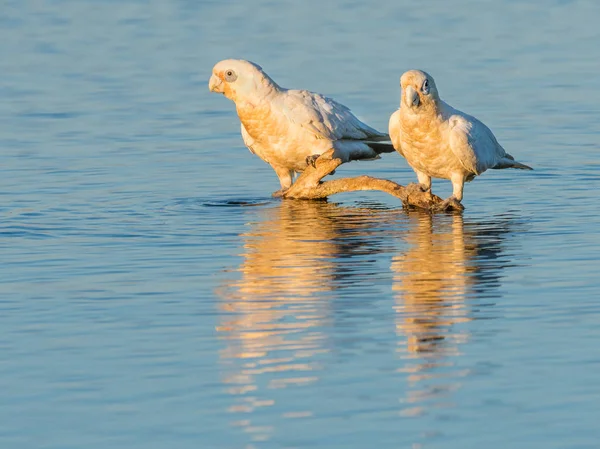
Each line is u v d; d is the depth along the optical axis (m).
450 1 48.81
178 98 31.14
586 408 10.40
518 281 14.47
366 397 10.71
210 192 21.06
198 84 33.19
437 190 21.23
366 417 10.29
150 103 30.47
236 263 15.73
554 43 39.16
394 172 22.88
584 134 25.72
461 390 10.84
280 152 20.69
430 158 19.09
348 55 37.19
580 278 14.51
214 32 42.50
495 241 16.83
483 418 10.23
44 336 12.57
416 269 15.21
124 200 20.27
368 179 20.11
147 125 27.66
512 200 19.98
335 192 20.38
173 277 15.00
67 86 33.12
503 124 27.11
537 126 26.77
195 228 18.06
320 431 10.03
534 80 32.78
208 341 12.33
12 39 41.78
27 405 10.70
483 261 15.59
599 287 14.06
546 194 20.39
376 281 14.63
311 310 13.39
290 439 9.90
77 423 10.30
